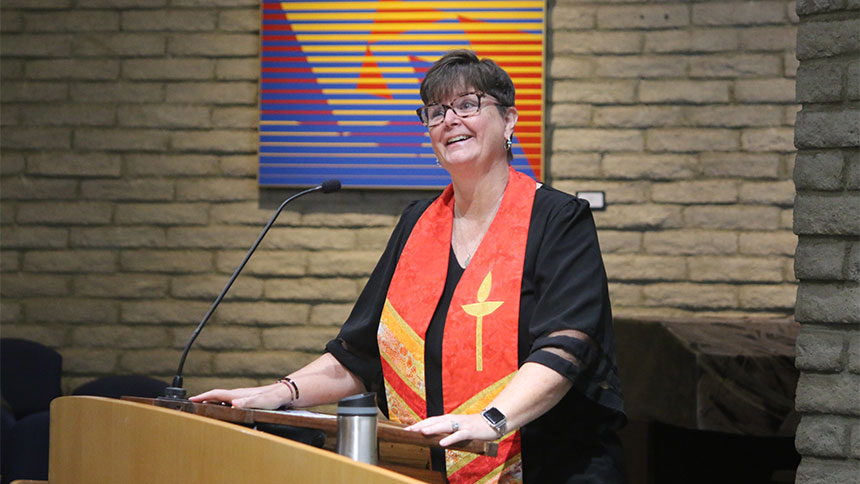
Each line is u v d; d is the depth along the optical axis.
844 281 1.95
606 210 4.19
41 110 4.39
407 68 4.22
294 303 4.29
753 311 4.11
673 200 4.17
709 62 4.18
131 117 4.37
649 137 4.19
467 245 1.85
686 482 3.69
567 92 4.22
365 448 1.26
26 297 4.35
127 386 3.75
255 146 4.33
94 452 1.47
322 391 1.85
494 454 1.33
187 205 4.34
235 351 4.29
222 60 4.35
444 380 1.73
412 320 1.80
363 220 4.28
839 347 1.96
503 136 1.84
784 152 4.14
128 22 4.38
